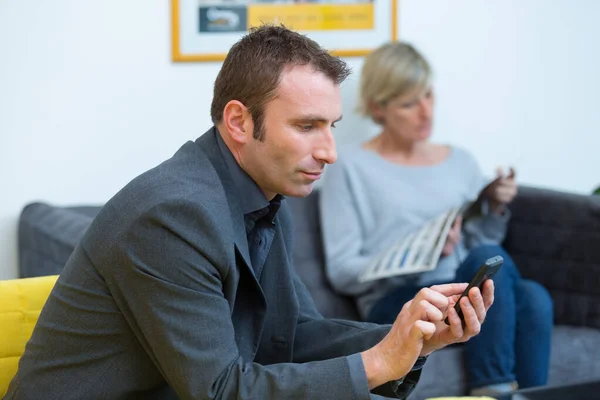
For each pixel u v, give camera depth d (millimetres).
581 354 2867
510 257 3074
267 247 1667
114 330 1459
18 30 2918
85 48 2988
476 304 1444
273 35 1483
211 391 1368
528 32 3496
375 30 3273
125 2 3010
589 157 3637
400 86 2953
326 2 3205
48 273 2605
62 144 3004
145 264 1388
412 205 2977
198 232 1400
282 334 1719
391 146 3072
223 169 1536
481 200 2963
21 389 1513
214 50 3113
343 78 1487
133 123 3064
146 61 3055
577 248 2996
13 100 2938
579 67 3590
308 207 3098
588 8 3570
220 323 1397
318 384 1372
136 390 1495
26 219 2834
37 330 1520
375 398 1757
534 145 3568
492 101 3482
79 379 1482
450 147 3176
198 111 3133
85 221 2463
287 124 1442
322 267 3025
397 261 2721
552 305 2812
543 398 1995
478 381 2645
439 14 3367
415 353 1372
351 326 1778
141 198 1417
